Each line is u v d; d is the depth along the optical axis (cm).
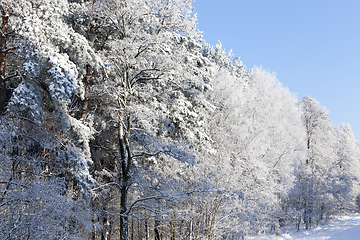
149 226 1994
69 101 1169
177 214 1466
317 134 3931
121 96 1598
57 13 1314
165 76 1528
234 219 1794
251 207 1928
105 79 1555
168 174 1650
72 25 1644
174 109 1809
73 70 1259
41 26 1214
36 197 830
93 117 1602
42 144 1245
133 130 1752
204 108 2214
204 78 2108
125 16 1455
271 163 2338
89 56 1342
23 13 1230
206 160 1686
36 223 777
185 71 1543
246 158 2050
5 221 767
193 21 1633
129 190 1742
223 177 1606
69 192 1207
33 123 1231
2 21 1278
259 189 1912
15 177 980
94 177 1708
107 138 1888
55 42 1299
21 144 1188
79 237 1098
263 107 2830
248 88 3041
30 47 1166
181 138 1783
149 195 1636
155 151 1567
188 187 1616
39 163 1115
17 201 816
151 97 1681
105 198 1692
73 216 1097
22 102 1112
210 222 1568
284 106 3092
